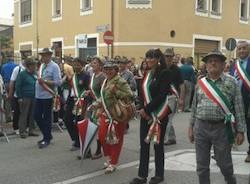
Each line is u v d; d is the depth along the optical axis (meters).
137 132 11.72
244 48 7.86
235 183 5.96
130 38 24.00
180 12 25.27
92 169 8.08
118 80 7.75
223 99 5.66
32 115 11.19
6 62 13.43
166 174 7.60
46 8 30.23
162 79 6.78
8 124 12.64
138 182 7.00
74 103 9.17
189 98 16.52
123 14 23.95
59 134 11.48
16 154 9.27
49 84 9.84
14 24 34.53
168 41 24.67
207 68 5.79
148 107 6.76
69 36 27.94
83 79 9.03
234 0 29.38
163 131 6.95
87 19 26.25
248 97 7.81
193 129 5.99
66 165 8.36
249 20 30.88
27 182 7.32
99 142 8.63
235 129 5.78
